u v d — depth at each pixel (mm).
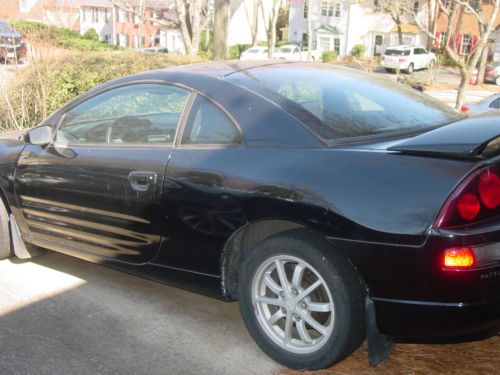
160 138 3424
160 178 3262
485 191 2434
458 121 3279
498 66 34062
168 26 15461
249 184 2883
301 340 2898
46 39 8891
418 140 2693
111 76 8602
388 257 2506
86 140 3830
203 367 3033
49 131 3918
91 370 3025
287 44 47906
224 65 3664
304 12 50688
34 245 4352
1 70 8953
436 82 32406
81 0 59531
